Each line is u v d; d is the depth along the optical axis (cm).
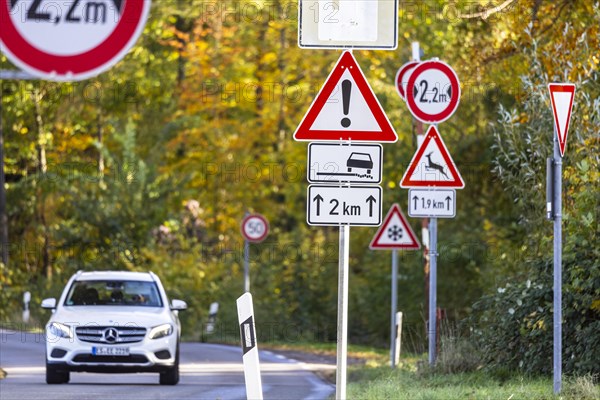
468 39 7056
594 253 3894
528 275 4347
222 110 12775
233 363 6438
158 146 12469
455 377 4297
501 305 4378
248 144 12475
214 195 12650
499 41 5766
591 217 3744
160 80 12862
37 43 1279
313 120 2516
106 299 5216
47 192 11019
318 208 2516
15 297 10206
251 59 12612
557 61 4797
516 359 4316
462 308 7919
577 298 3909
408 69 5097
